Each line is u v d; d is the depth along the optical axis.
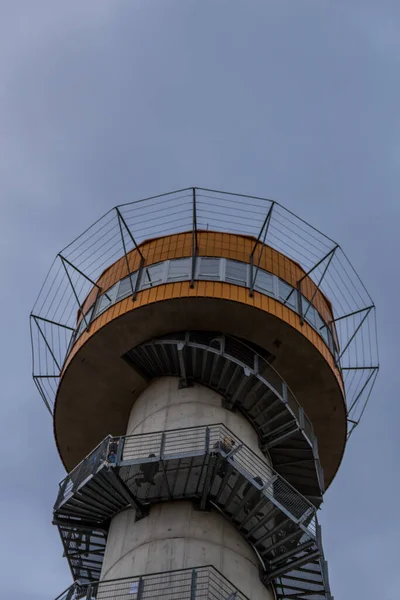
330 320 28.27
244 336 25.20
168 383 25.58
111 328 25.23
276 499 22.55
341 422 27.05
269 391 24.08
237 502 22.05
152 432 22.17
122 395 26.80
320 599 23.25
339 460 28.20
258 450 24.28
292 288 26.44
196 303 24.55
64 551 25.20
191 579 18.52
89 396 26.89
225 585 20.30
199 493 22.09
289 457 25.14
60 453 28.88
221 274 25.50
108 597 19.88
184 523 21.53
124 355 25.92
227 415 24.25
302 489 25.81
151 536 21.36
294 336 25.03
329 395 26.41
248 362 24.83
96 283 28.38
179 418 23.91
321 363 25.56
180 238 27.33
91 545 25.00
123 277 26.91
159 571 20.36
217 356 24.22
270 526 22.05
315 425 27.28
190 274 25.50
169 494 22.19
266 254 26.98
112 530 22.81
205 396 24.69
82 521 23.92
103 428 27.84
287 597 23.44
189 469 21.67
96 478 21.97
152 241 27.80
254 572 21.72
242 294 24.80
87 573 25.89
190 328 25.22
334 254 27.14
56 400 27.09
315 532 22.03
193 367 25.14
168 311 24.78
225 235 27.33
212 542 21.22
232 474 21.89
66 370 26.30
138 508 22.14
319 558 22.00
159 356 25.66
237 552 21.52
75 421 27.69
